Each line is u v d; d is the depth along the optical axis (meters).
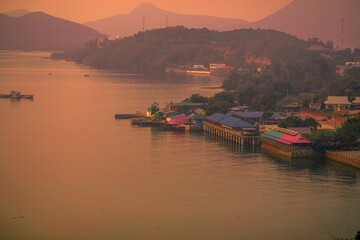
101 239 96.75
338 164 144.62
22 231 99.81
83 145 172.00
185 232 99.44
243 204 113.44
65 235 98.44
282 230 100.25
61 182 129.25
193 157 155.00
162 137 187.88
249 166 143.50
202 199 116.69
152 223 103.50
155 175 135.12
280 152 156.88
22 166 144.25
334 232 99.38
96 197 118.06
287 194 119.69
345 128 157.00
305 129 170.38
